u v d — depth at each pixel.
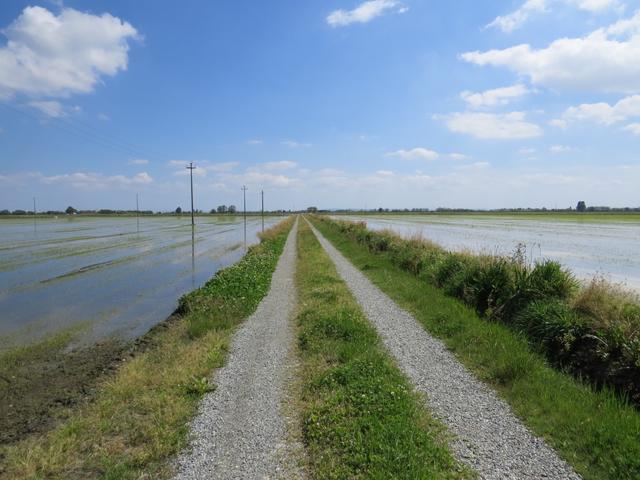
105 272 21.14
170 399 6.33
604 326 7.17
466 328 9.26
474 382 6.80
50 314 12.91
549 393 6.13
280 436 5.26
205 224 83.75
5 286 17.36
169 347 9.26
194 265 23.77
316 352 8.12
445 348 8.48
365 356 7.52
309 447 4.94
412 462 4.43
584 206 165.75
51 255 27.97
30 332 11.05
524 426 5.39
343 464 4.50
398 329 9.84
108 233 52.56
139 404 6.25
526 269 10.77
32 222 92.25
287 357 8.19
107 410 6.12
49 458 4.91
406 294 13.28
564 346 7.52
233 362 7.98
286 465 4.66
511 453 4.77
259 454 4.88
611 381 6.36
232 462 4.74
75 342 10.24
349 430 5.08
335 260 23.53
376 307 12.01
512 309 9.90
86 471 4.69
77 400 6.80
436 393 6.39
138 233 52.84
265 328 10.30
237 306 11.84
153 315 12.84
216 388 6.76
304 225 76.56
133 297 15.39
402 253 20.05
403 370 7.29
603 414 5.44
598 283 8.75
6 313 13.02
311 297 13.18
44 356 9.21
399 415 5.40
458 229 49.28
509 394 6.30
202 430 5.44
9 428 5.94
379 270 18.72
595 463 4.57
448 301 11.78
